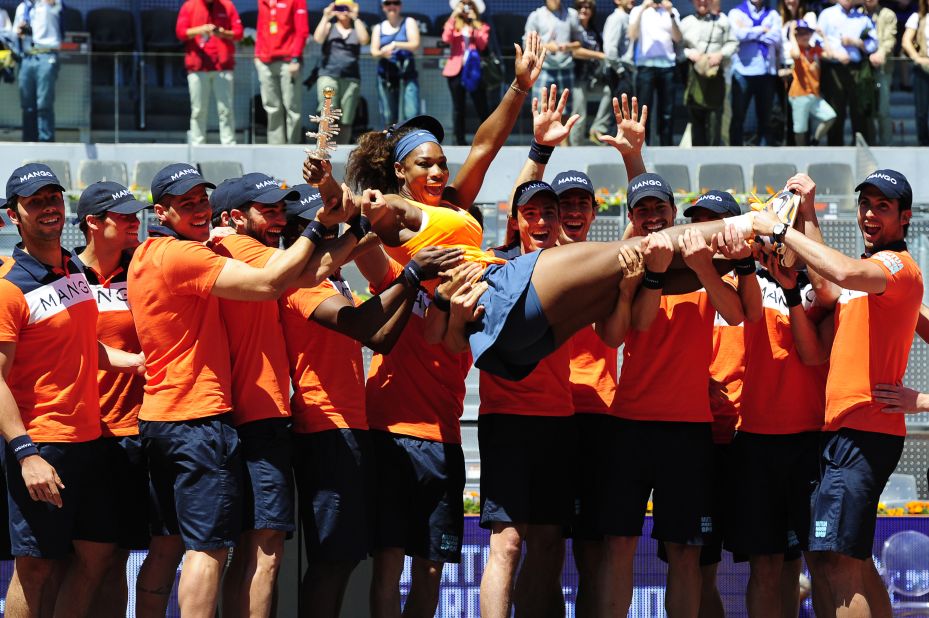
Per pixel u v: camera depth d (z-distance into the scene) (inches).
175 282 502.3
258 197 531.2
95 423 530.9
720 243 495.5
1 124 1334.9
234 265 494.9
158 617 526.6
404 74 1334.9
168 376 507.5
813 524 547.5
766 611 572.1
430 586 553.9
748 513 566.6
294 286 486.9
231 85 1336.1
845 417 543.8
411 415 553.0
